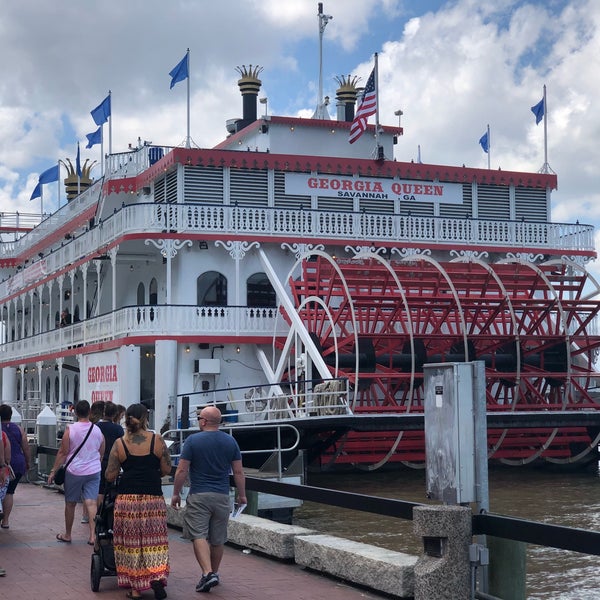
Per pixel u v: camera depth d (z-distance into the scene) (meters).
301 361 27.59
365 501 10.61
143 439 9.92
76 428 13.14
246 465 24.84
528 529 8.34
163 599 9.67
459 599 8.71
